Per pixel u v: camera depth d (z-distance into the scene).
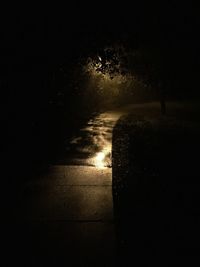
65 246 4.71
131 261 4.46
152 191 6.72
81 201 6.15
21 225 5.27
